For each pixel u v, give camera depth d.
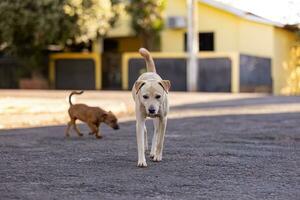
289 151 8.54
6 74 31.38
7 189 5.90
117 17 29.72
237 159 7.76
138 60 29.84
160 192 5.76
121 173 6.78
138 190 5.84
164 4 30.61
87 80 30.95
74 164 7.41
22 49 29.73
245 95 24.16
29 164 7.43
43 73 31.23
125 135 10.65
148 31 30.80
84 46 31.97
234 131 11.20
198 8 31.66
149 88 7.10
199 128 11.77
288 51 30.83
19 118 13.34
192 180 6.36
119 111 15.94
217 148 8.81
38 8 27.31
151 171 6.90
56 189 5.89
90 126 10.18
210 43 31.80
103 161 7.64
